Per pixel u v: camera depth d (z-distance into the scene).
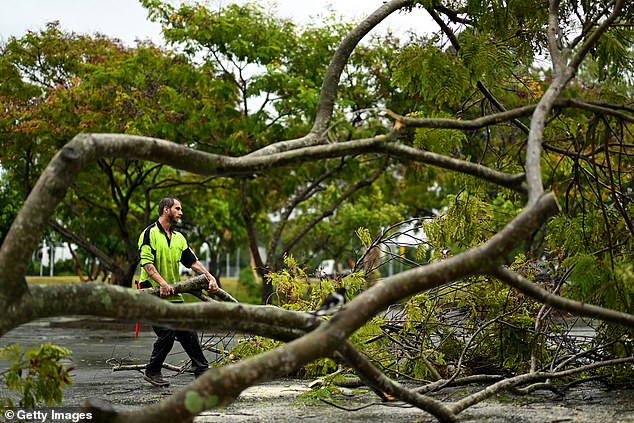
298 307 10.38
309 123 24.03
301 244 39.50
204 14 22.95
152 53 23.94
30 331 24.66
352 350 6.11
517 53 9.05
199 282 9.70
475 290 9.98
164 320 5.42
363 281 10.28
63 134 23.91
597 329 9.55
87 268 49.34
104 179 28.72
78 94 23.38
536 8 8.68
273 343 10.20
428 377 10.09
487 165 11.10
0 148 24.50
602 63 8.35
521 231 5.33
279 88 22.64
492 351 10.09
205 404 4.64
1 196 38.78
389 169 30.34
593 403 8.31
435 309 10.30
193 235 42.72
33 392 6.11
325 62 24.41
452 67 8.21
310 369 10.58
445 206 32.75
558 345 9.83
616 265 7.51
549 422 7.21
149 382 10.51
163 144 5.52
